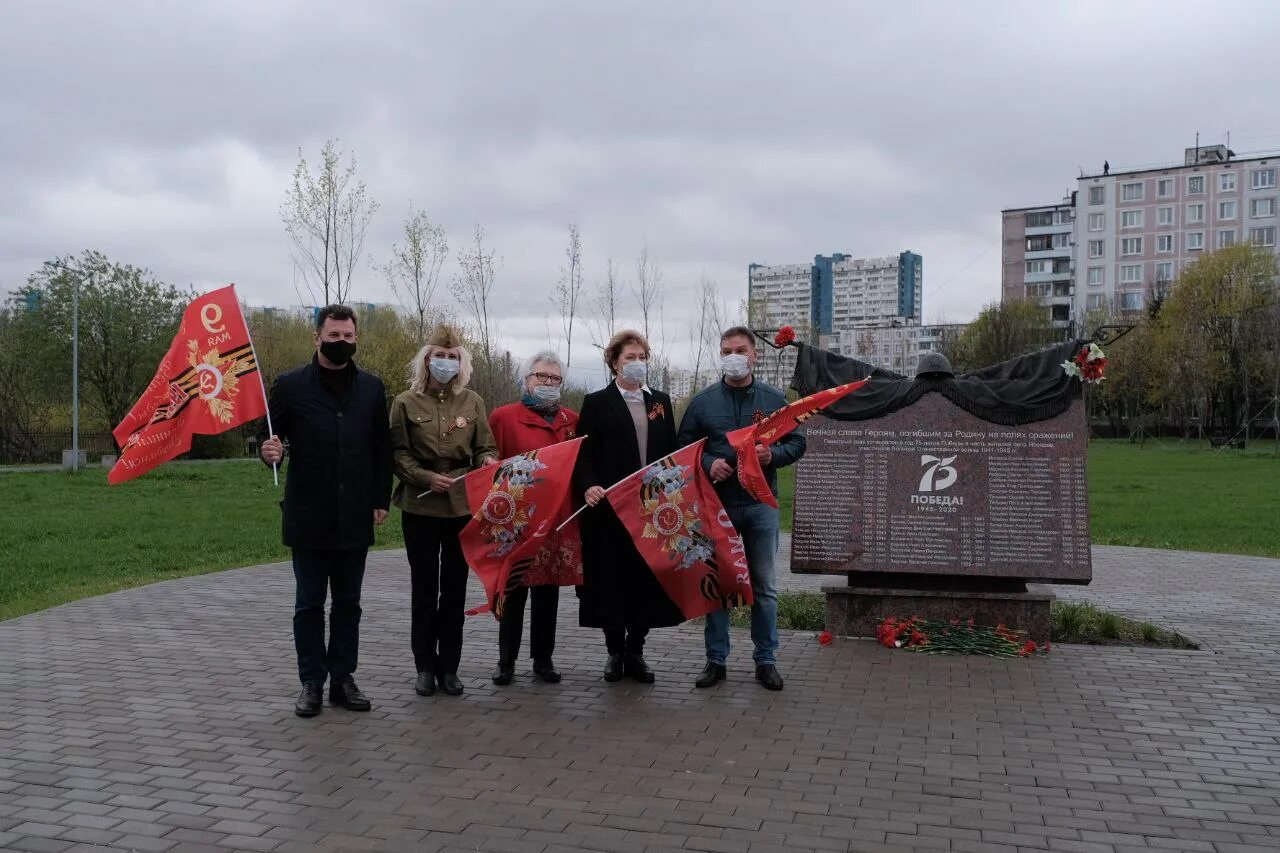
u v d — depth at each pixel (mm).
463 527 6535
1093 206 96250
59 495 23234
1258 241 89250
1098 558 13695
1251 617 9250
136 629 8367
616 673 6848
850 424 8172
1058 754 5410
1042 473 7883
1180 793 4871
